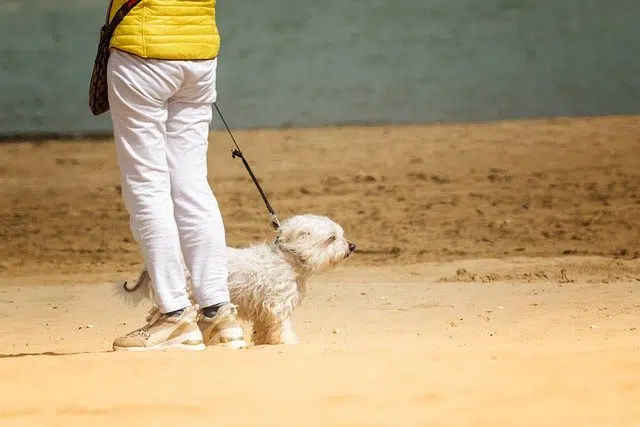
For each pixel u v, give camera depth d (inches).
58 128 1290.6
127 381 269.6
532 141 1145.4
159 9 319.6
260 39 1781.5
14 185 1016.2
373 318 461.4
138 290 367.2
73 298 552.7
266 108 1374.3
